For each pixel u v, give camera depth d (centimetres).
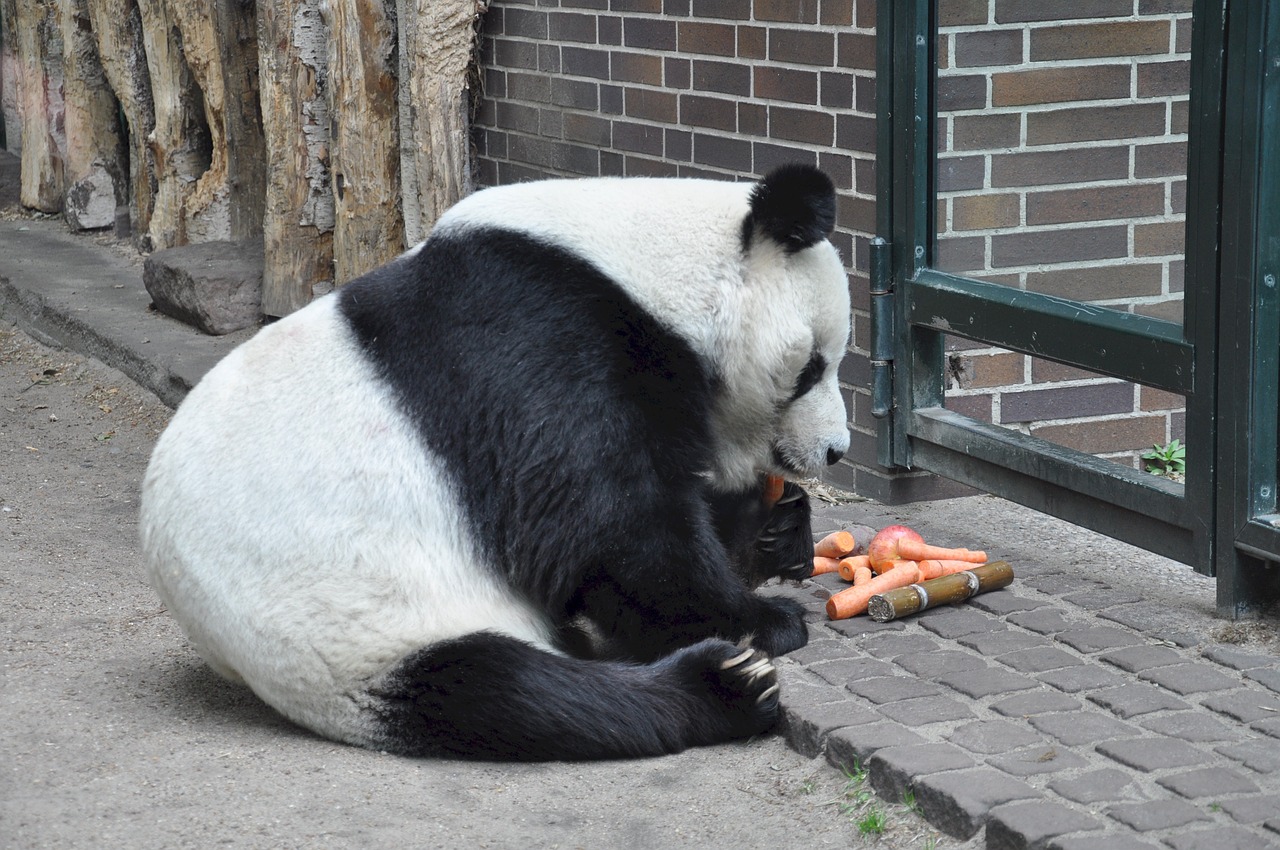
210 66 909
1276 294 402
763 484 441
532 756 366
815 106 555
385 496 362
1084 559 492
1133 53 452
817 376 408
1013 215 499
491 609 372
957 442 519
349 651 362
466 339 367
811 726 367
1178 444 577
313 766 364
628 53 650
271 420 371
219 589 367
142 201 1021
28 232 1102
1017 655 403
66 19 1055
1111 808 311
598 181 394
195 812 339
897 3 510
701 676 377
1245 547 413
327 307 389
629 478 367
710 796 351
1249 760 332
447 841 327
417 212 759
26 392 793
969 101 505
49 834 328
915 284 526
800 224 381
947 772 333
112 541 570
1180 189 442
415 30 736
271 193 805
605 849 325
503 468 364
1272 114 393
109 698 412
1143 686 379
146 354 777
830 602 437
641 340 371
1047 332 474
